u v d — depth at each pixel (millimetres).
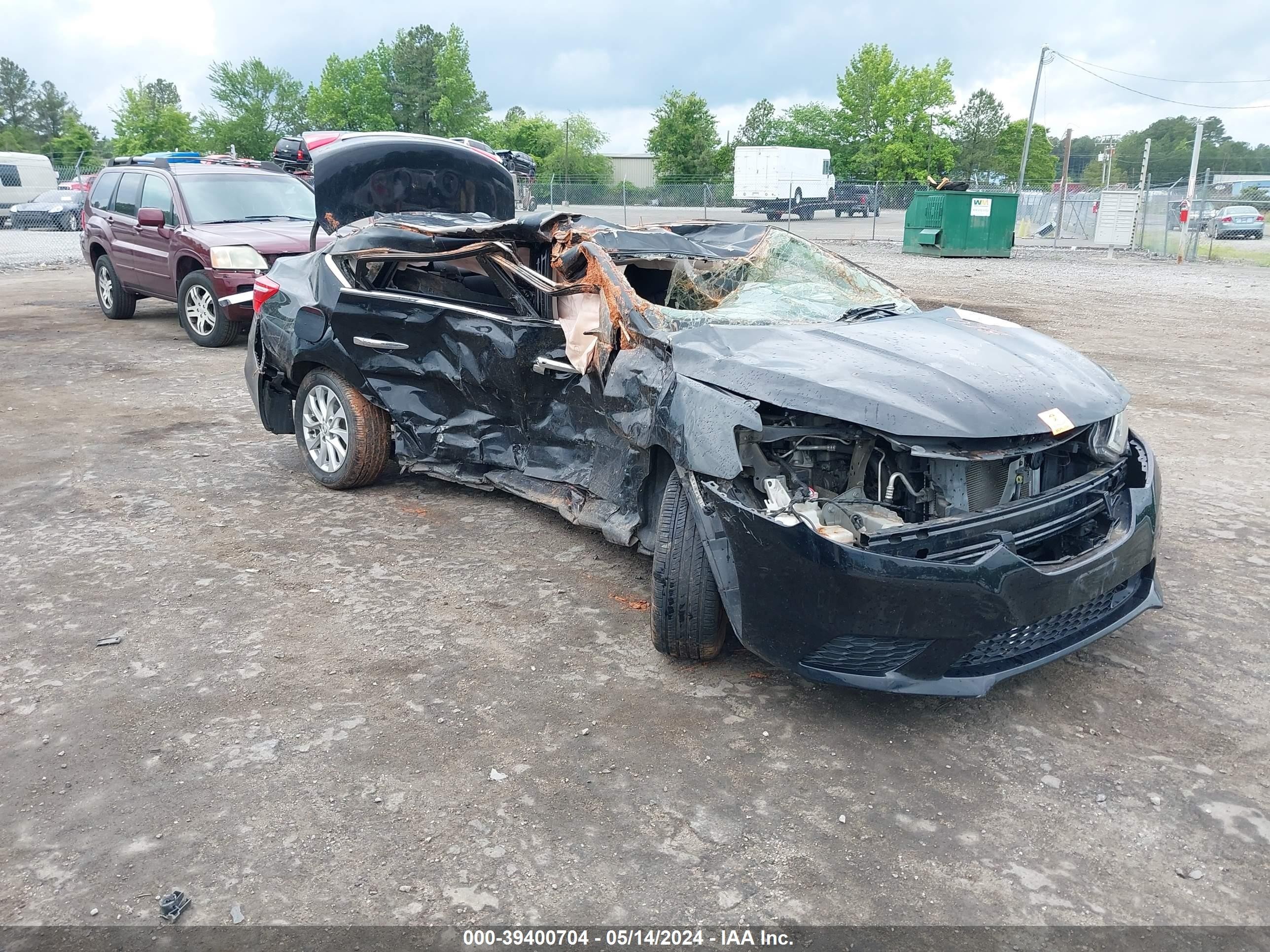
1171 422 7488
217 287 10266
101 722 3328
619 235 4766
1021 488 3355
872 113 77375
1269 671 3682
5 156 32812
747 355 3637
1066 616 3303
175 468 6305
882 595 2990
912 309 4680
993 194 23516
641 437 3820
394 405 5344
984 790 2977
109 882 2582
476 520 5344
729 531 3236
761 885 2572
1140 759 3127
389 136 7676
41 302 14250
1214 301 14914
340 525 5273
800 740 3244
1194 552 4855
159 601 4301
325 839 2744
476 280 5297
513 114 85188
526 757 3133
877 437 3283
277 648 3863
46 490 5840
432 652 3838
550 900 2518
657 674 3682
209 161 12383
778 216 43406
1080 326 12258
